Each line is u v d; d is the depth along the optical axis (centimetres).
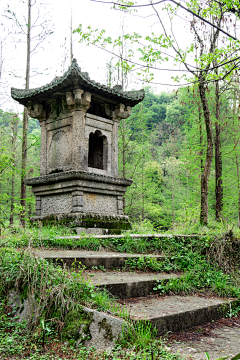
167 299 466
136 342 307
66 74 858
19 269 426
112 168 1028
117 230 920
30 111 1052
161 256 635
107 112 1029
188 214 1154
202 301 469
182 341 352
